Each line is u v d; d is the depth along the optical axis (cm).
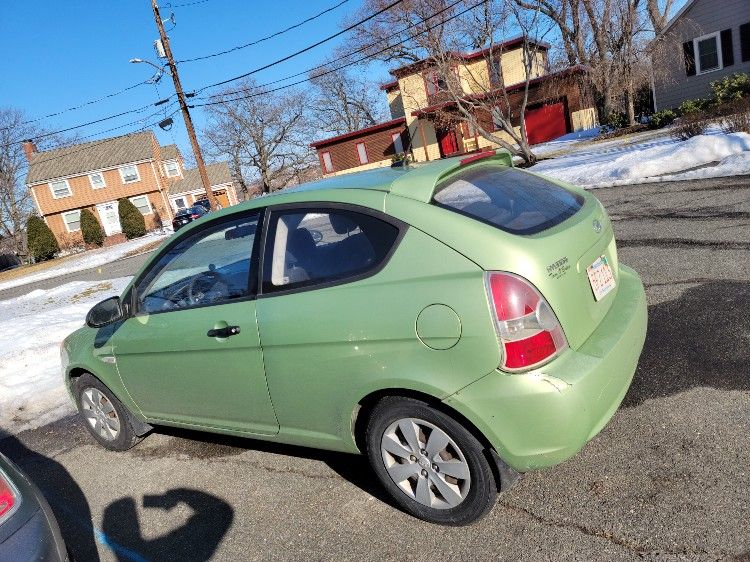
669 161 1020
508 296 224
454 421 241
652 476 261
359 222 264
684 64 2109
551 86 2728
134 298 362
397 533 265
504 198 276
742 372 328
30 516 224
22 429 507
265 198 311
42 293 1650
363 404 272
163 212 4519
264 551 274
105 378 392
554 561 227
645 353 378
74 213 4281
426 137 3228
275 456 361
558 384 222
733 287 452
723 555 211
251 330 290
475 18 1750
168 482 358
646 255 581
